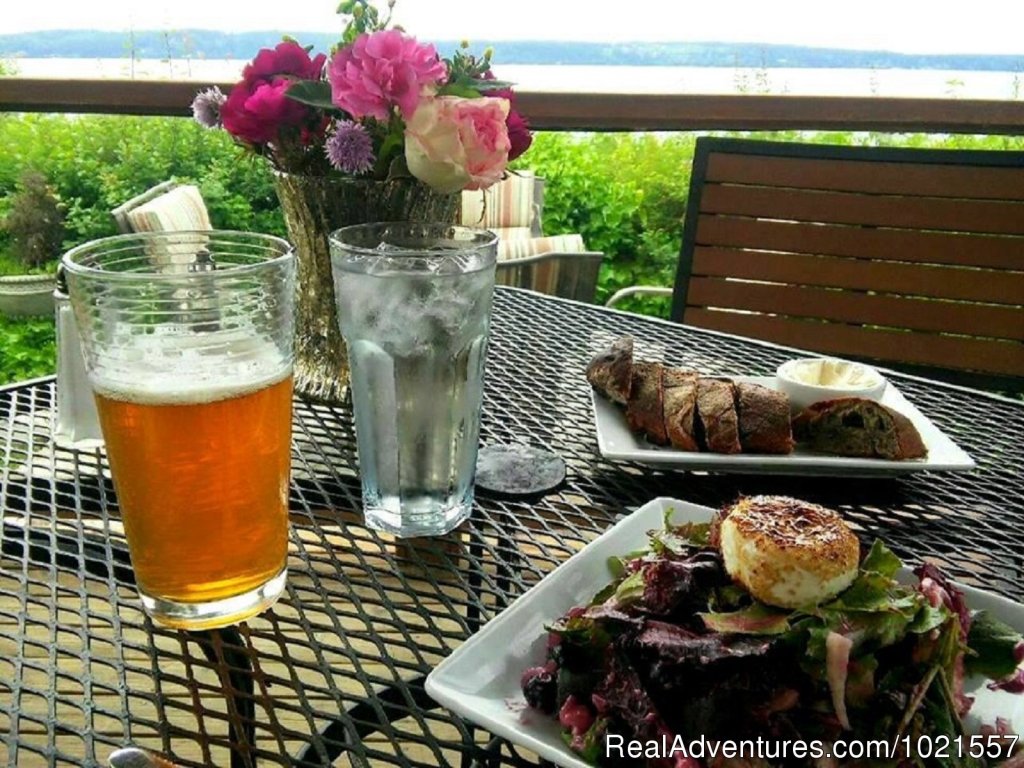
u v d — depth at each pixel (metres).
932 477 0.91
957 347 1.77
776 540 0.52
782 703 0.50
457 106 0.85
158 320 0.56
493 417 1.02
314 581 0.70
